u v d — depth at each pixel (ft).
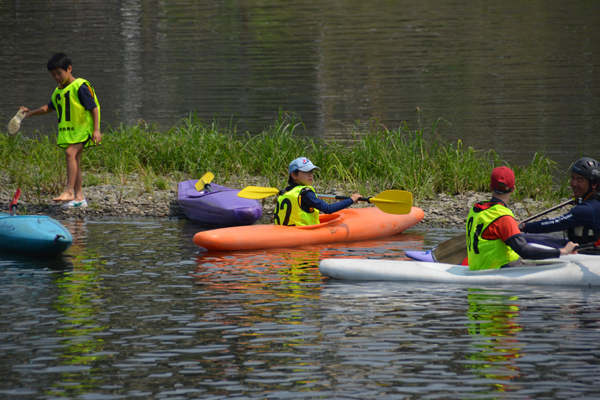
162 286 67.15
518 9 399.24
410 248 87.71
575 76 236.63
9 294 63.98
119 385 43.75
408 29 348.18
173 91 230.68
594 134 163.73
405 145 137.28
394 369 45.91
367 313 57.98
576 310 58.03
